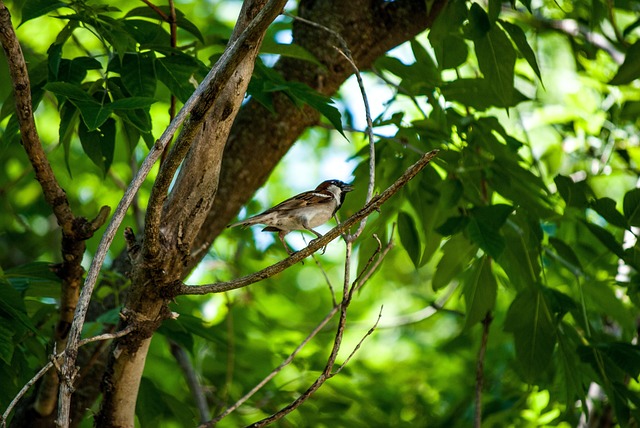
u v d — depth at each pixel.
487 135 11.26
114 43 8.33
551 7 13.80
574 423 11.06
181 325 10.38
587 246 12.74
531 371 10.73
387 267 21.22
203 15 18.38
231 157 10.92
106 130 9.10
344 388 14.02
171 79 8.54
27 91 7.11
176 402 10.94
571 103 14.31
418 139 11.04
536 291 10.77
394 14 11.26
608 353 10.41
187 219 7.24
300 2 11.70
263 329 15.47
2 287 8.09
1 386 8.38
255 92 8.88
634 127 14.48
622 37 12.90
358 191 11.20
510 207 10.09
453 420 14.56
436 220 11.30
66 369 6.26
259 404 13.27
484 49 10.29
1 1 6.74
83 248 8.07
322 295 20.80
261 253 15.82
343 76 11.29
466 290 11.65
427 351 18.84
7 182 17.34
